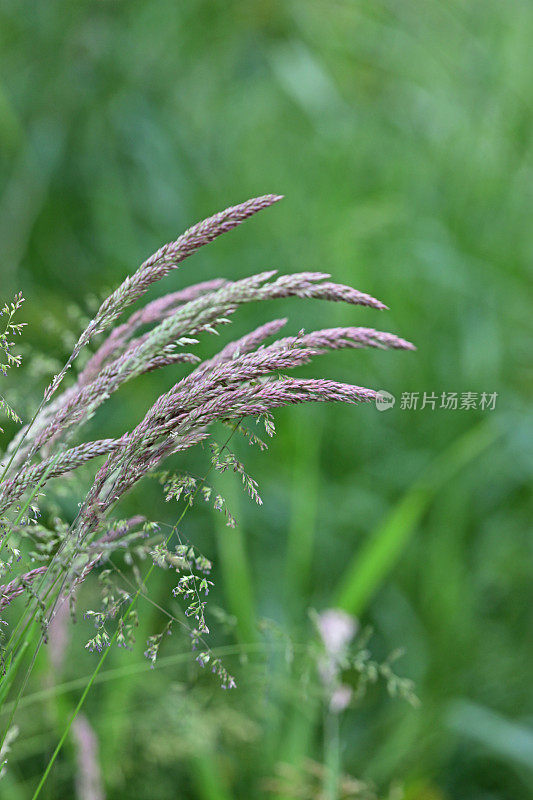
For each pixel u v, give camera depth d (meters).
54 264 4.32
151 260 1.02
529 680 3.39
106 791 2.43
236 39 5.32
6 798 2.29
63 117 4.67
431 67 5.21
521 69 5.02
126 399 3.73
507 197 4.71
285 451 3.75
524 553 3.74
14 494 1.06
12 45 4.78
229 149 5.01
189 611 1.08
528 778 3.12
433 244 4.41
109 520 1.12
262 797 2.65
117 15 4.86
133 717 2.49
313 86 4.93
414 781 2.93
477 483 3.84
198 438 1.06
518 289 4.52
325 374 3.99
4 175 4.46
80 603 2.61
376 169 4.91
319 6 5.42
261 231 4.58
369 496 3.70
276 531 3.61
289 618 3.12
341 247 4.34
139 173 4.78
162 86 5.04
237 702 2.55
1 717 2.35
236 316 4.08
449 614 3.43
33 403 2.09
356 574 2.89
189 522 3.33
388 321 4.18
